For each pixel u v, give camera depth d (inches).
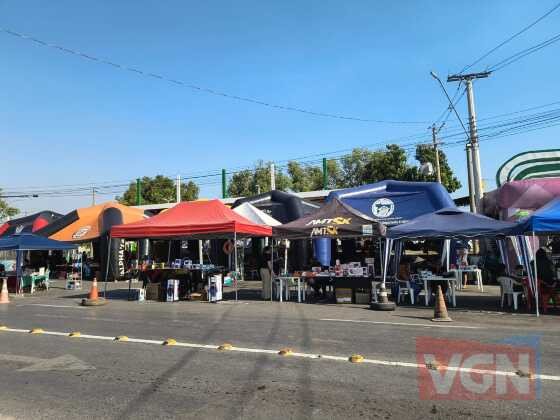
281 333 372.5
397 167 1565.0
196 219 657.0
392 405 203.2
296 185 2322.8
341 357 289.0
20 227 1233.4
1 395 224.5
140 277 764.6
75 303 640.4
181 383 239.5
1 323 452.1
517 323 416.2
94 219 1122.0
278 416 191.8
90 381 245.8
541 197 812.6
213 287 623.8
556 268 608.7
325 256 928.9
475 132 965.8
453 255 800.3
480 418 187.9
